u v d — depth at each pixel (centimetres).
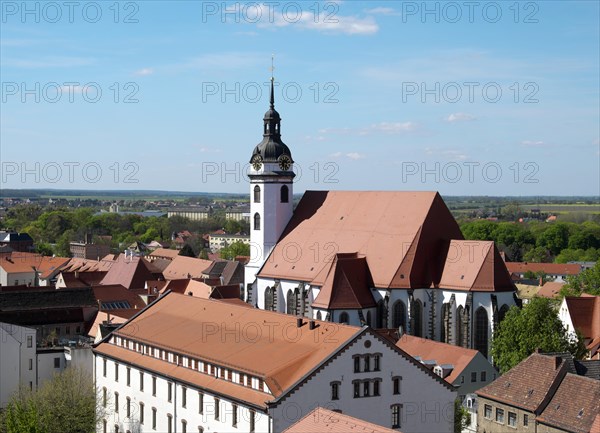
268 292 18638
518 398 11950
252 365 10956
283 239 18962
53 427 12725
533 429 11562
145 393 12988
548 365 12050
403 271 16275
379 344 10806
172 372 12294
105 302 19000
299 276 17825
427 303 16312
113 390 13900
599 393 11031
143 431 13012
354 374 10631
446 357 14625
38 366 15200
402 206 17138
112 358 13862
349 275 16500
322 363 10419
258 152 19050
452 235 16800
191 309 13912
